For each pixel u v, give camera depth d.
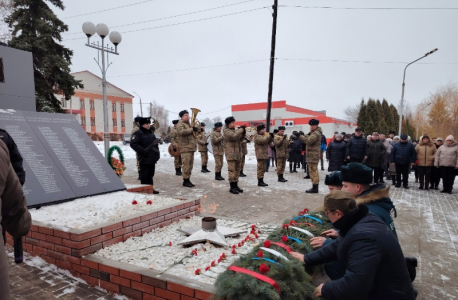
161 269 2.63
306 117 33.44
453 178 8.14
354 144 8.84
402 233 4.61
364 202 2.14
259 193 7.22
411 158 8.73
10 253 3.29
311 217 3.34
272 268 2.07
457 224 5.12
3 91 6.24
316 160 7.29
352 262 1.61
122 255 2.94
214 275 2.50
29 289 2.62
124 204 4.21
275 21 13.37
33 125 4.75
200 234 3.33
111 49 11.04
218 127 8.90
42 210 3.84
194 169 11.84
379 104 35.88
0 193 1.34
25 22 16.19
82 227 3.18
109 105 49.09
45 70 15.88
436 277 3.18
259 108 36.47
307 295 2.06
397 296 1.64
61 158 4.71
